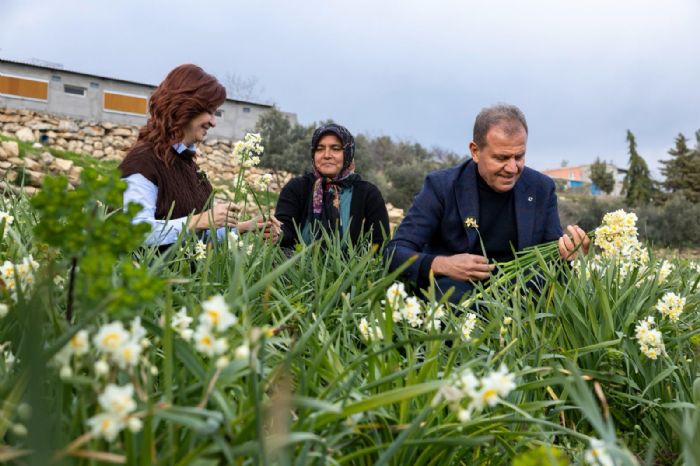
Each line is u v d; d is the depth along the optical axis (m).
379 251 3.52
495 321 1.83
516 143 3.13
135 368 1.28
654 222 21.50
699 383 1.91
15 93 28.08
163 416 1.07
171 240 2.95
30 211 2.79
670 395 2.12
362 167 28.64
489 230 3.37
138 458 1.13
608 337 2.30
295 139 27.88
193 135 3.42
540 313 2.42
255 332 1.11
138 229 1.10
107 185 1.09
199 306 1.51
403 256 3.12
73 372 1.14
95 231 1.07
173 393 1.33
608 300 2.49
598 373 2.10
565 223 22.30
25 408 1.05
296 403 1.15
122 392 0.94
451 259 2.98
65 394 1.21
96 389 1.06
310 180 4.40
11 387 1.15
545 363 2.14
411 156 45.84
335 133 4.29
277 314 2.20
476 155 3.37
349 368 1.44
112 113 29.78
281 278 2.76
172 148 3.38
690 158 41.12
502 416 1.60
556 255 3.09
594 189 65.12
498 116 3.16
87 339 1.07
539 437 1.75
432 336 1.43
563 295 2.46
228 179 26.64
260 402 1.24
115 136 28.28
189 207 3.32
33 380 0.89
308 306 2.25
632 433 2.14
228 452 1.07
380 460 1.26
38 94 28.39
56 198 1.07
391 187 29.16
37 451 0.86
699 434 1.36
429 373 1.65
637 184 40.44
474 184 3.36
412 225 3.37
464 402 1.57
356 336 2.26
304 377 1.36
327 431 1.38
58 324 1.26
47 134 26.72
